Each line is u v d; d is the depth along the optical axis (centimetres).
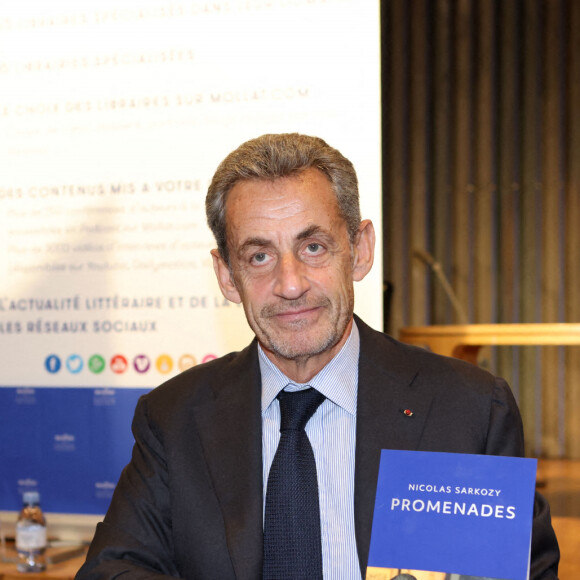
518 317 593
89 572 127
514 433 130
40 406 235
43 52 232
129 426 229
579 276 582
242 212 121
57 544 231
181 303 225
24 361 236
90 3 229
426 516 106
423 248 607
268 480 126
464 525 104
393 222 610
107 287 230
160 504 136
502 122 595
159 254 227
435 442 126
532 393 590
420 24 606
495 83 598
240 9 219
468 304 601
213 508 129
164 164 226
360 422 129
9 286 237
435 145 607
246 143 127
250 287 123
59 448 233
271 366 134
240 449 132
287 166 120
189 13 223
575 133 584
